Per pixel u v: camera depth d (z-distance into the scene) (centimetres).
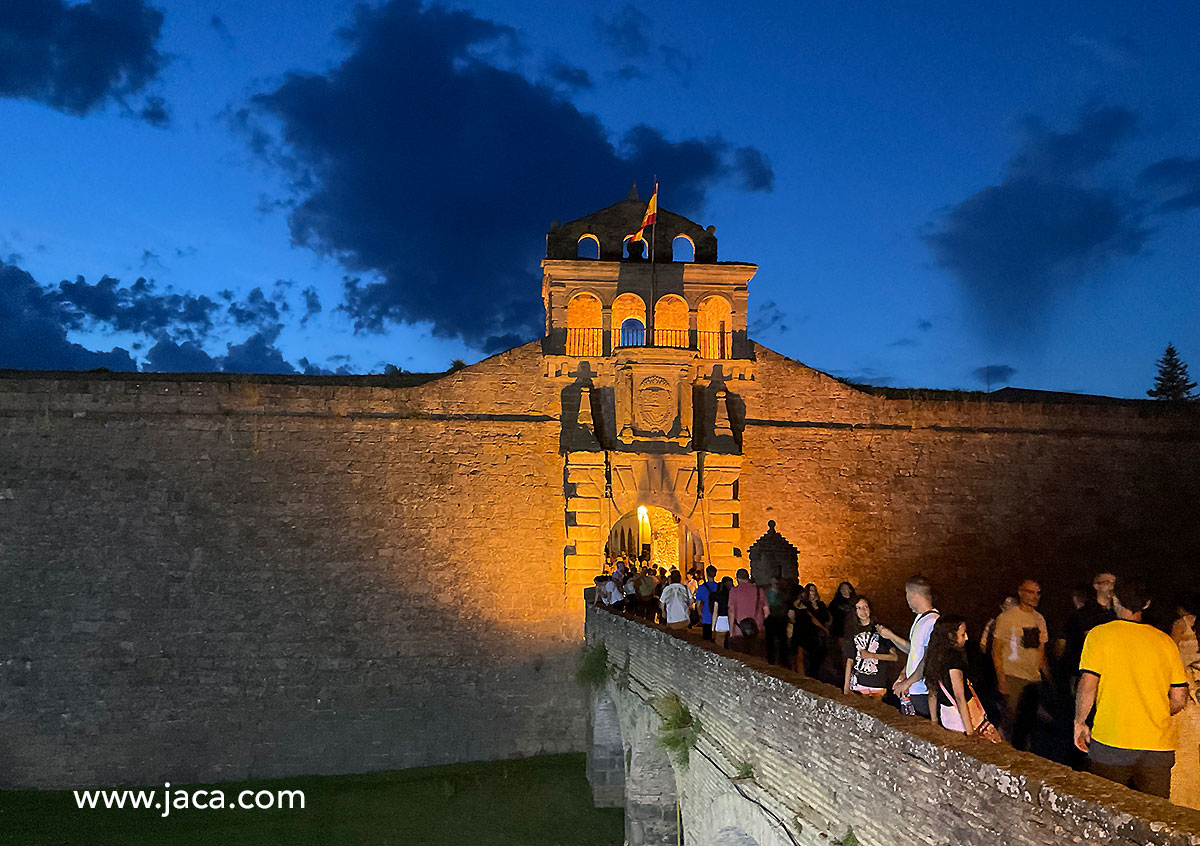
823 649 1588
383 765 2681
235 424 2728
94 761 2573
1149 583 3042
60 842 2192
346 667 2697
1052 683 1311
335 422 2775
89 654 2600
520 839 2169
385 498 2769
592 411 2856
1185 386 5456
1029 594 1179
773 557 2330
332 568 2722
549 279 2897
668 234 2944
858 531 2931
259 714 2647
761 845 1078
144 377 2933
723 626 1811
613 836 2188
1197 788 936
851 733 852
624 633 1989
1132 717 759
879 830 794
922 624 919
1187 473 3133
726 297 2928
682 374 2878
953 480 3008
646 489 2811
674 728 1419
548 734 2753
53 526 2623
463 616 2758
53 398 2666
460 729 2725
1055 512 3042
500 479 2819
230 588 2672
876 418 3005
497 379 2859
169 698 2617
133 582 2636
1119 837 534
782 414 2947
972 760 672
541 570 2798
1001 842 633
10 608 2588
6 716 2559
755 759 1100
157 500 2669
